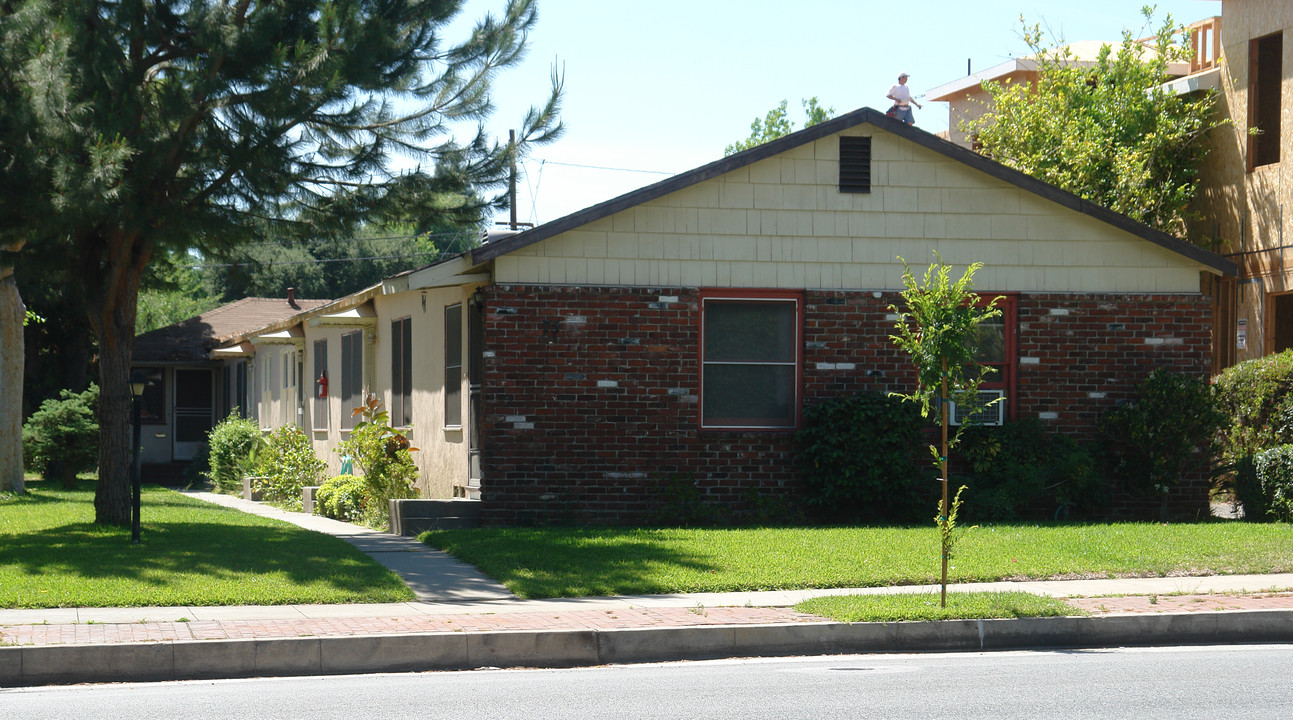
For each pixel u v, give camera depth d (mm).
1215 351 22500
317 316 24172
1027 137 24703
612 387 16297
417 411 20656
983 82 26625
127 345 15531
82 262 14977
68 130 12422
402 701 7746
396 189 15117
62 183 12180
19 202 12867
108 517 15617
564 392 16203
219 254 15500
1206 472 17422
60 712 7418
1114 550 13281
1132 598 10875
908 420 16281
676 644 9367
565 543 13727
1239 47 21984
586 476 16219
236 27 13430
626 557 12789
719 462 16516
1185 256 17484
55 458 26672
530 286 16156
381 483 18375
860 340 16859
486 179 15469
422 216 15703
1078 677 8469
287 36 14094
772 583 11609
